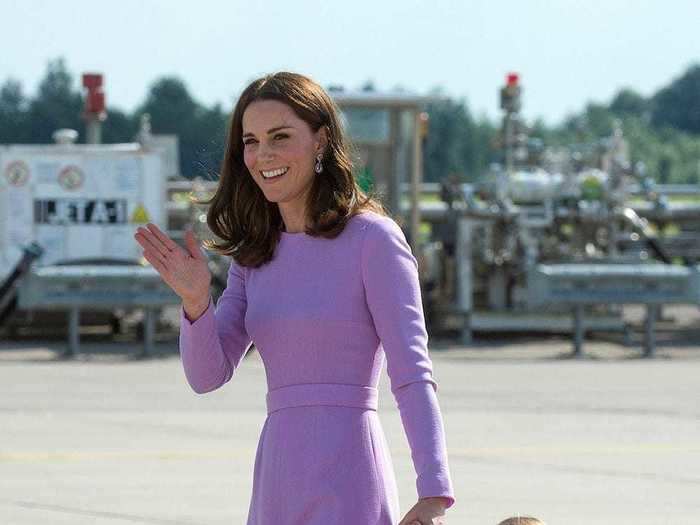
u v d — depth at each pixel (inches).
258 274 486.0
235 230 491.5
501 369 1573.6
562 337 2007.9
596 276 1727.4
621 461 1027.9
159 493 916.0
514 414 1237.1
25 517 850.8
